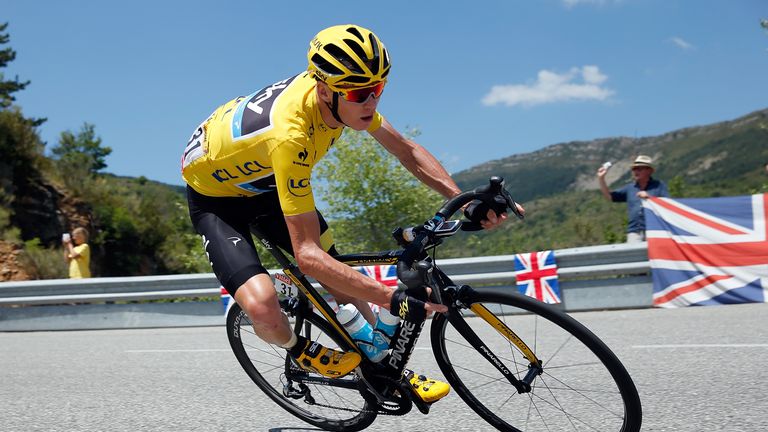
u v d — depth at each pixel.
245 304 2.64
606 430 2.52
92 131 63.12
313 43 2.43
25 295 8.12
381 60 2.37
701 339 4.61
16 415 3.63
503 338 2.54
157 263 29.55
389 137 2.94
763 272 6.13
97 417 3.49
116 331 7.58
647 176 6.93
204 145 2.83
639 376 3.71
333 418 3.07
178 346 5.92
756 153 159.12
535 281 6.77
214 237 2.84
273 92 2.64
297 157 2.43
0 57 35.38
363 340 2.72
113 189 30.02
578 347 2.61
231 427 3.16
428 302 2.41
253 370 3.34
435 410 3.22
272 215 3.07
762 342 4.34
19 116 24.06
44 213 24.14
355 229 12.89
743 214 6.32
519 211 2.45
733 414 2.87
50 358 5.65
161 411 3.54
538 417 2.72
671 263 6.43
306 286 2.87
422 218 12.72
